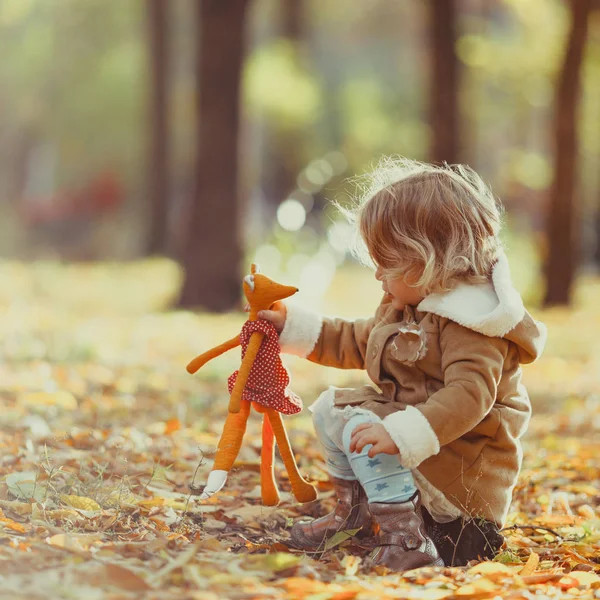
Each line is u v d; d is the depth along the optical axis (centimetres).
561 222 2086
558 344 1517
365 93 4297
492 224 430
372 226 422
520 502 557
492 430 415
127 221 4938
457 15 2089
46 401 748
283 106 2581
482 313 407
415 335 410
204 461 596
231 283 1816
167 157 3338
